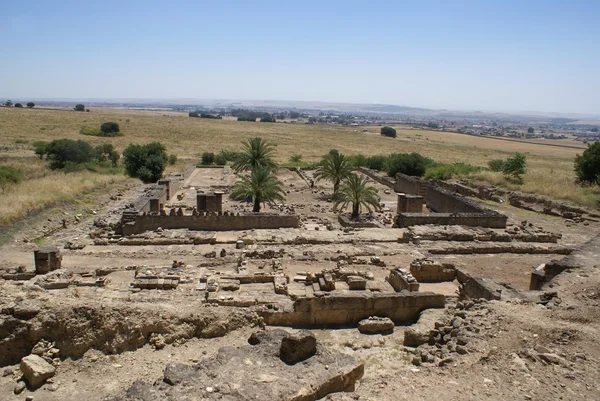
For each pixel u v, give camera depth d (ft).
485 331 42.78
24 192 122.31
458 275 72.02
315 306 54.29
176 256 81.51
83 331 44.47
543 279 64.18
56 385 39.96
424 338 47.67
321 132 531.09
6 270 71.41
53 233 99.25
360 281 63.00
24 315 44.01
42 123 397.80
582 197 130.31
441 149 401.90
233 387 30.86
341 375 33.78
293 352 35.17
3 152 231.09
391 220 117.08
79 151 194.80
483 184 158.30
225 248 87.25
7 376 41.27
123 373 41.81
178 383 31.45
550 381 34.30
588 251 68.69
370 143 432.25
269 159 159.63
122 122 456.45
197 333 48.83
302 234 95.76
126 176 176.76
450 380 34.63
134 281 64.13
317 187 169.17
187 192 153.99
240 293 60.18
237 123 581.12
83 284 64.13
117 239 90.94
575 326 43.32
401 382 34.37
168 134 389.19
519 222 114.93
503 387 33.50
